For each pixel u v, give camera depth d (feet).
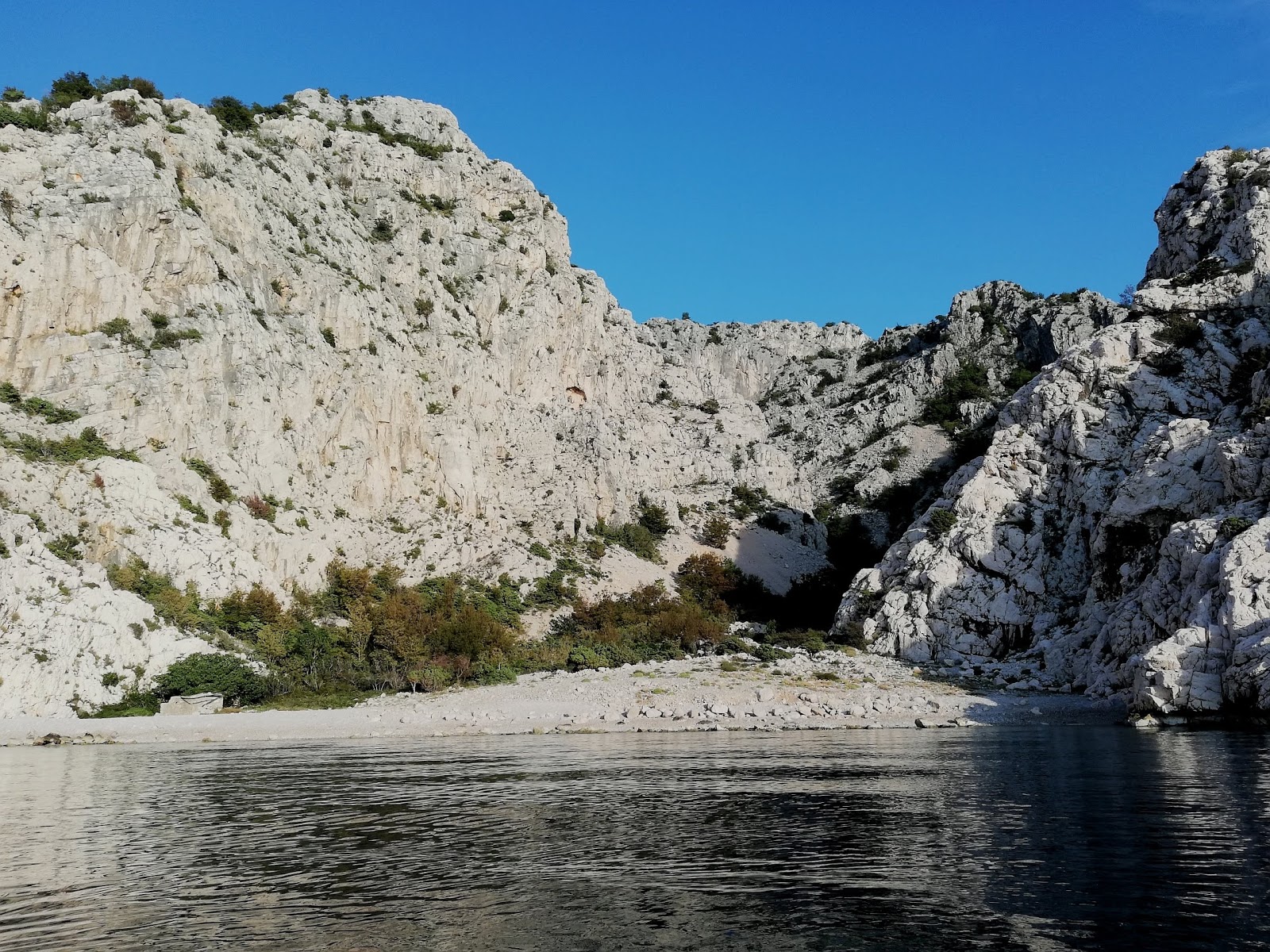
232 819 98.02
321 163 422.41
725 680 229.86
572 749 153.79
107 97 332.80
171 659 230.27
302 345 339.36
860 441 543.80
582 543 382.83
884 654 274.16
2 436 257.34
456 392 395.75
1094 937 57.31
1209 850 76.02
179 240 310.24
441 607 296.10
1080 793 101.76
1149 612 212.43
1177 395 284.82
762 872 72.95
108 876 75.61
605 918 62.49
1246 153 352.69
